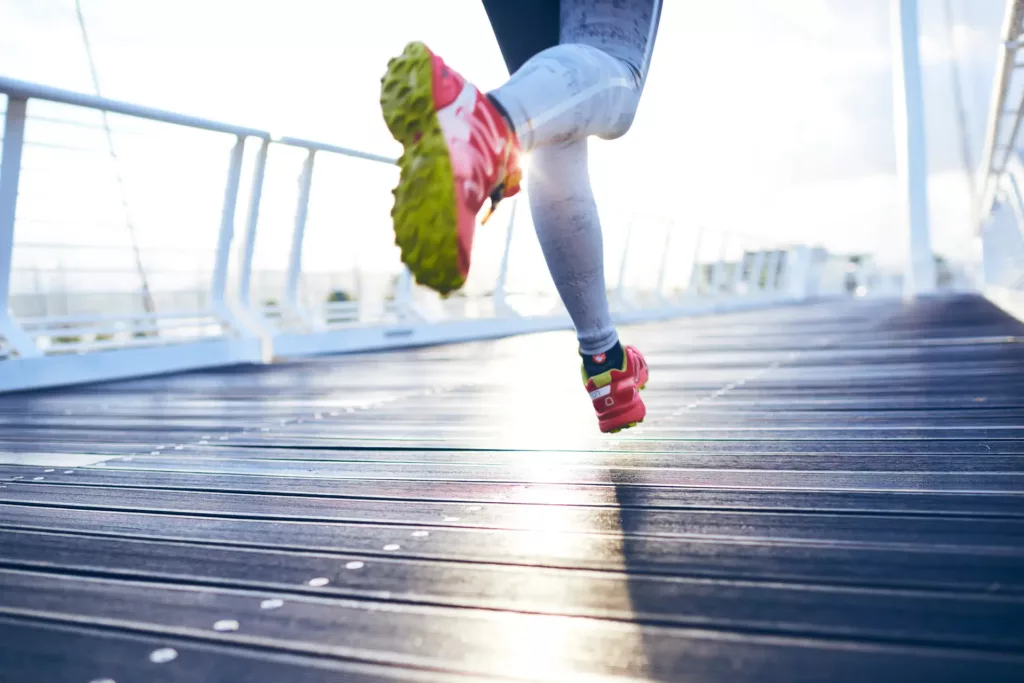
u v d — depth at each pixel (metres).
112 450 2.16
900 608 0.80
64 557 1.11
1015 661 0.68
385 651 0.76
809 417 2.16
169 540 1.18
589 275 1.22
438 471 1.64
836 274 23.67
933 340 4.87
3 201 4.26
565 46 0.89
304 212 6.41
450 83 0.73
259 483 1.60
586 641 0.76
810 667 0.68
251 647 0.78
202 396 3.72
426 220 0.71
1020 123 5.51
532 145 0.85
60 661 0.77
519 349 6.50
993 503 1.17
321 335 6.53
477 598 0.89
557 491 1.39
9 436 2.53
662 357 4.63
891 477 1.37
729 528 1.11
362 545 1.11
